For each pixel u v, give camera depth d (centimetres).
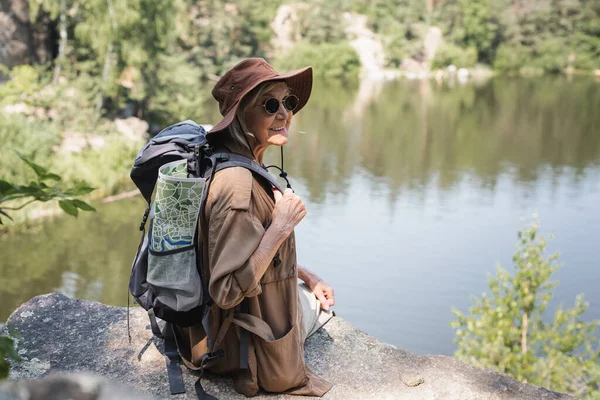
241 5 7481
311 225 2922
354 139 4844
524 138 5119
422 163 4234
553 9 9956
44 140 2689
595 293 2150
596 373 973
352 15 9638
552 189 3684
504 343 1050
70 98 3206
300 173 3862
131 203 2808
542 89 8081
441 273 2380
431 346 1816
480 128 5459
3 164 2514
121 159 3042
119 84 3659
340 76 8838
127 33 3591
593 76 9625
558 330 1035
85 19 3578
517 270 1064
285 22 8956
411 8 9625
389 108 6288
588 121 5888
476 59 9631
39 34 3647
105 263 2247
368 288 2211
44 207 2617
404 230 2892
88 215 2645
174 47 4503
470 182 3809
